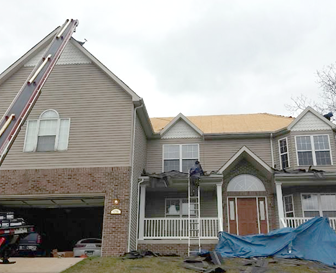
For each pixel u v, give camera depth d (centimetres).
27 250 1717
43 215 2033
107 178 1573
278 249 1312
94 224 2088
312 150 1875
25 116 1014
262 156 1959
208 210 1842
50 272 1061
